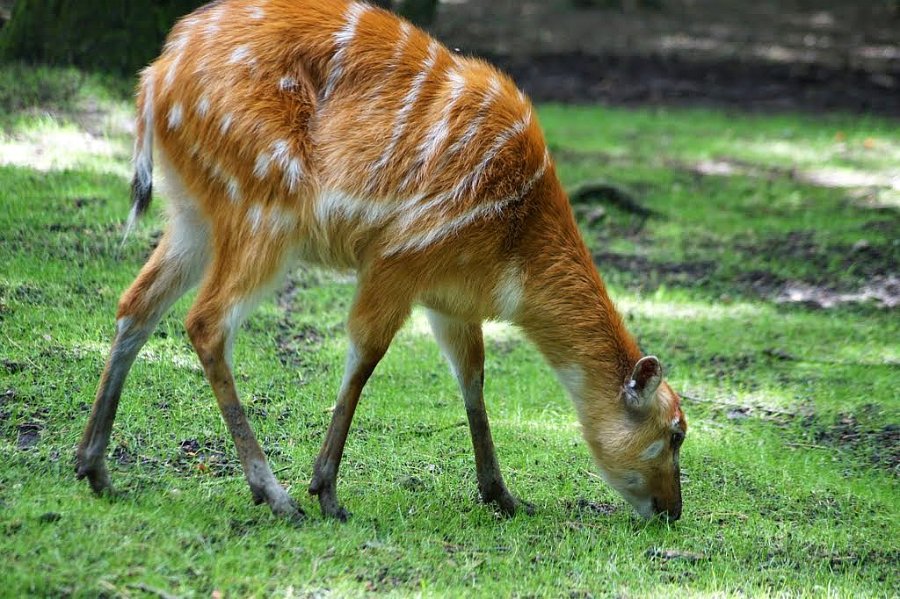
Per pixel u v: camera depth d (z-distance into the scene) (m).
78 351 10.58
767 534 9.35
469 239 8.41
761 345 13.91
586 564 8.36
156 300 8.43
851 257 17.34
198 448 9.50
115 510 7.97
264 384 10.92
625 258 16.66
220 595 7.00
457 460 10.20
